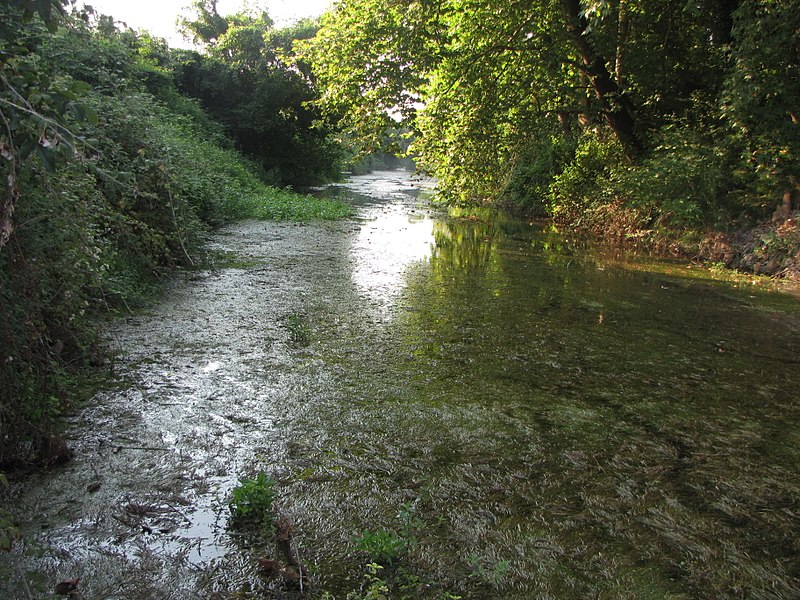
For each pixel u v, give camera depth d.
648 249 12.48
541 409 4.24
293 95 27.66
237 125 27.03
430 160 13.82
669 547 2.81
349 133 13.19
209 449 3.46
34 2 2.06
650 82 13.49
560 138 18.89
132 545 2.66
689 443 3.84
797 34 9.69
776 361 5.55
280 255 9.60
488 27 12.88
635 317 6.88
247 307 6.41
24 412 3.28
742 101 10.09
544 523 2.94
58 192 3.29
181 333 5.42
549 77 13.34
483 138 13.18
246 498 2.91
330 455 3.47
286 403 4.10
